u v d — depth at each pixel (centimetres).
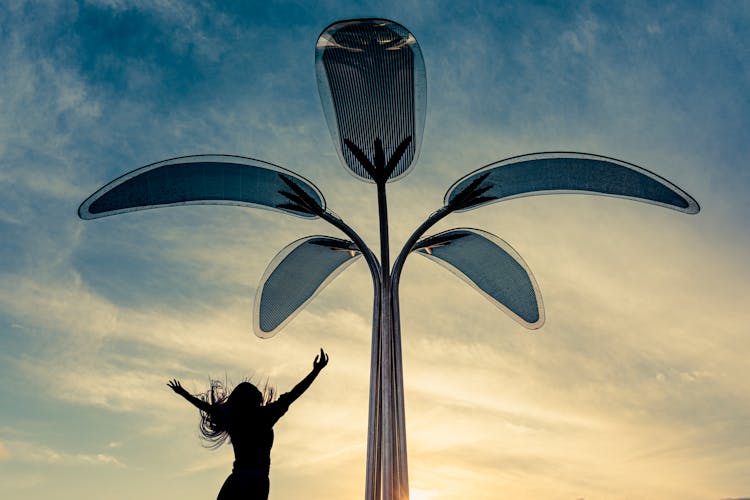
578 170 1106
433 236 1216
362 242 1123
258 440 566
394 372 1009
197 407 598
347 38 931
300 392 602
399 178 1104
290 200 1138
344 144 1065
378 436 980
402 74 976
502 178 1118
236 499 539
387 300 1055
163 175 1091
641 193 1127
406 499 931
